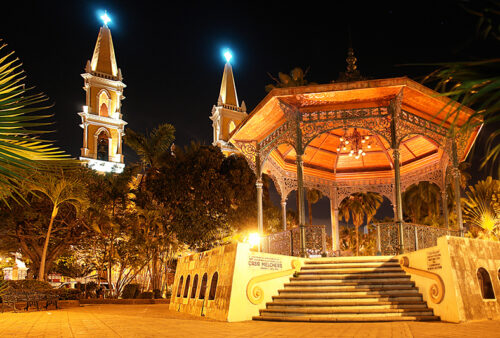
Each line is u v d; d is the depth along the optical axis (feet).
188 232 89.25
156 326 28.55
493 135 6.72
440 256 31.83
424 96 40.75
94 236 86.89
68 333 24.70
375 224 43.32
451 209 119.65
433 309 31.91
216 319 33.83
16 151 11.30
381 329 25.45
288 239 46.21
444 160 53.36
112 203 86.99
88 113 159.43
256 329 26.32
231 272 33.76
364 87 39.50
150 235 89.20
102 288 89.76
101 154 162.50
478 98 6.50
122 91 171.12
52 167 12.21
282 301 34.83
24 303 54.54
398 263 37.96
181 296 47.88
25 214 76.79
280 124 48.80
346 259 40.09
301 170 43.52
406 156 61.67
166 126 95.50
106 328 27.37
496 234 63.31
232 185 95.91
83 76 163.94
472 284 31.53
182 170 92.99
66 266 96.12
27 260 96.37
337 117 43.80
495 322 29.37
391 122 42.68
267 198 103.19
